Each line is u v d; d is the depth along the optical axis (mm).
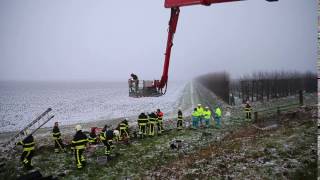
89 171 13945
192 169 13258
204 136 21531
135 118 35469
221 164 13258
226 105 47344
